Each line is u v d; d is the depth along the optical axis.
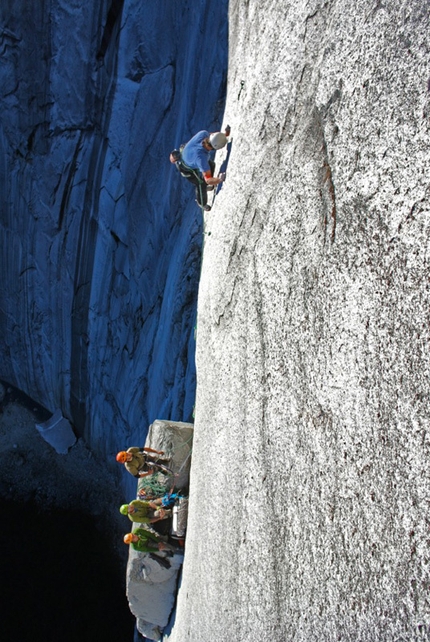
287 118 3.97
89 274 16.66
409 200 2.40
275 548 3.28
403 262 2.39
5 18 14.67
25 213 17.77
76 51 14.23
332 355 2.90
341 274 2.90
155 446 7.39
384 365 2.44
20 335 20.61
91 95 14.44
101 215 15.30
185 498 6.63
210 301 5.72
